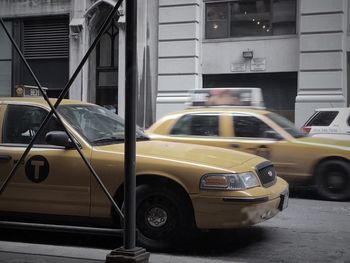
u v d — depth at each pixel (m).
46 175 6.02
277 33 20.02
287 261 5.67
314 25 18.81
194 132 10.09
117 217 5.89
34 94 13.62
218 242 6.46
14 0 24.36
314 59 18.83
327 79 18.66
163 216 5.76
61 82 23.94
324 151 9.59
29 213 6.12
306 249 6.19
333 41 18.58
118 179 5.78
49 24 24.16
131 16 4.71
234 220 5.50
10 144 6.29
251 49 20.23
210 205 5.51
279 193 6.11
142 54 21.56
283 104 19.95
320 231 7.16
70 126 6.13
